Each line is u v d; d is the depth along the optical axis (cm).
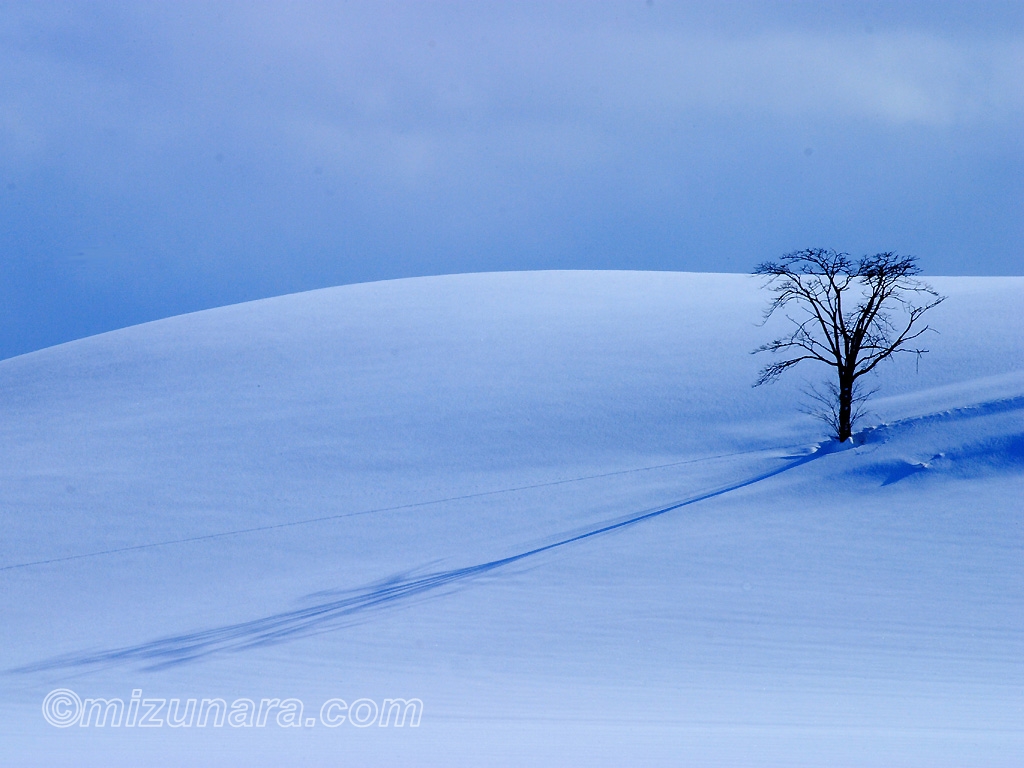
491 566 2053
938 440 2347
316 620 1795
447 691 1341
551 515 2500
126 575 2372
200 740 1016
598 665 1466
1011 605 1622
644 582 1836
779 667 1415
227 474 3067
